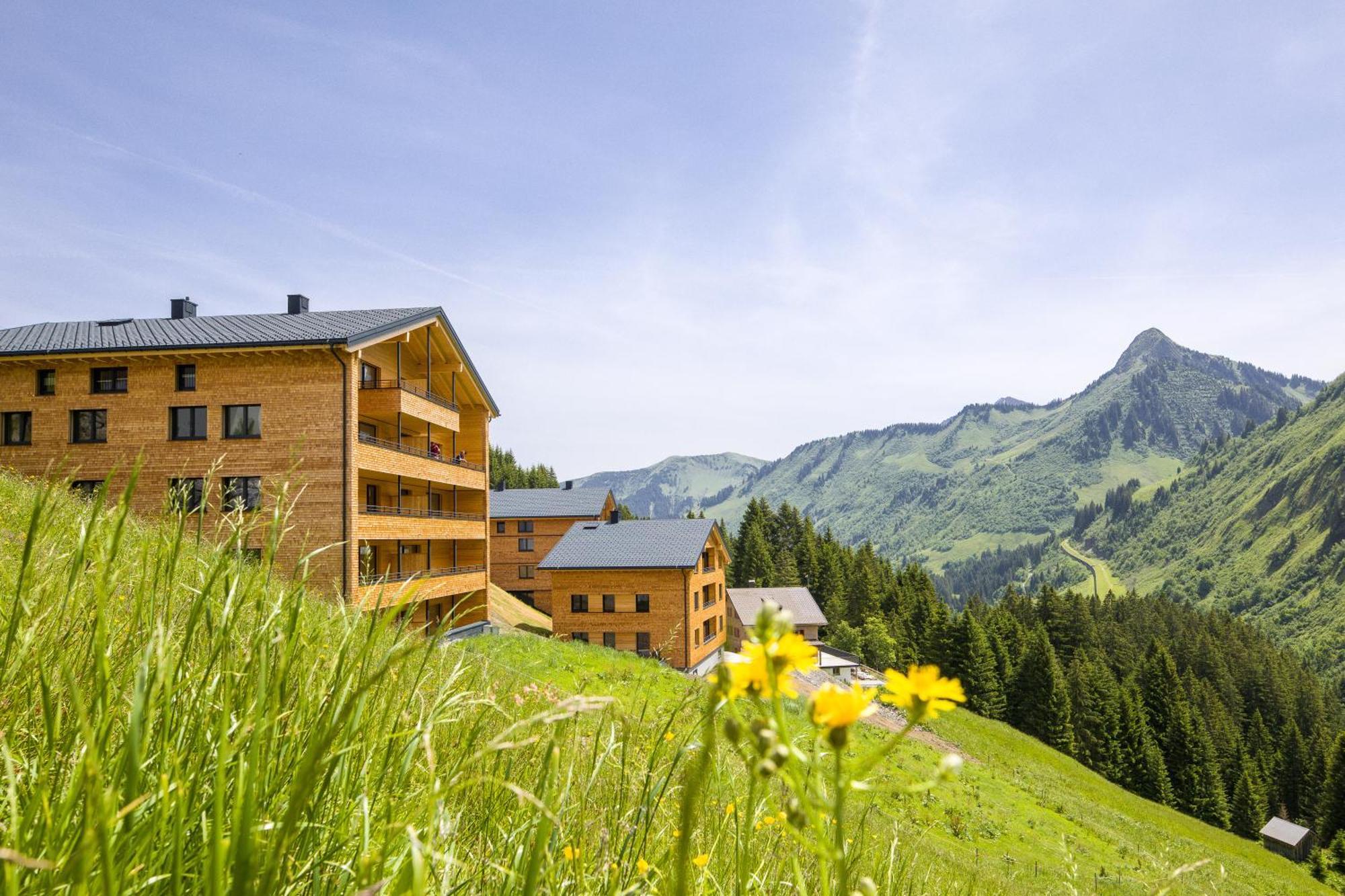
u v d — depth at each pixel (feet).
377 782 4.54
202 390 81.35
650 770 5.96
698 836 6.52
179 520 4.57
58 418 82.69
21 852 3.06
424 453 102.42
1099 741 258.78
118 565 4.52
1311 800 298.76
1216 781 261.24
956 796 76.69
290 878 3.61
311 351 80.18
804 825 2.73
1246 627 488.44
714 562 174.60
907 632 319.88
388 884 3.43
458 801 5.41
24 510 27.25
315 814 3.85
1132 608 504.84
